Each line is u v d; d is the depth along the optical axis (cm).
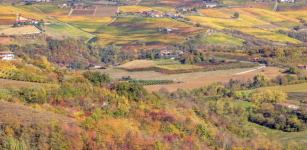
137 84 12031
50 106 9506
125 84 11925
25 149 7325
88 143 8019
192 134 9919
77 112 9350
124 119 9550
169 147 8906
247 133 11650
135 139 8575
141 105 10562
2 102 8756
